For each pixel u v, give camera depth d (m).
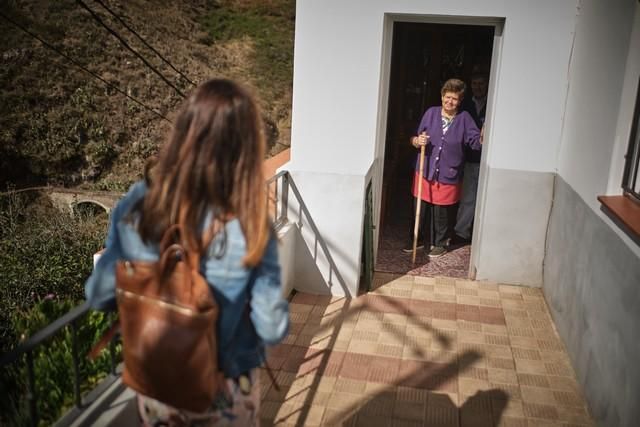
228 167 1.44
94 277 1.55
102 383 2.28
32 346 1.80
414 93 7.14
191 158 1.43
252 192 1.45
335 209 4.41
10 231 17.11
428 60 7.02
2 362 1.68
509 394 3.35
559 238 4.20
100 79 26.16
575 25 4.17
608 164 3.24
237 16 33.06
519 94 4.36
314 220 4.47
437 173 5.18
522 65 4.31
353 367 3.57
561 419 3.14
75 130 25.45
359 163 4.58
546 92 4.32
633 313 2.61
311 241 4.51
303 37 4.43
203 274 1.45
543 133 4.40
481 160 4.77
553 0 4.17
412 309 4.36
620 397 2.70
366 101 4.47
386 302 4.47
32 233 16.73
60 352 2.92
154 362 1.42
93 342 3.11
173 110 27.52
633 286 2.63
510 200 4.57
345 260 4.49
